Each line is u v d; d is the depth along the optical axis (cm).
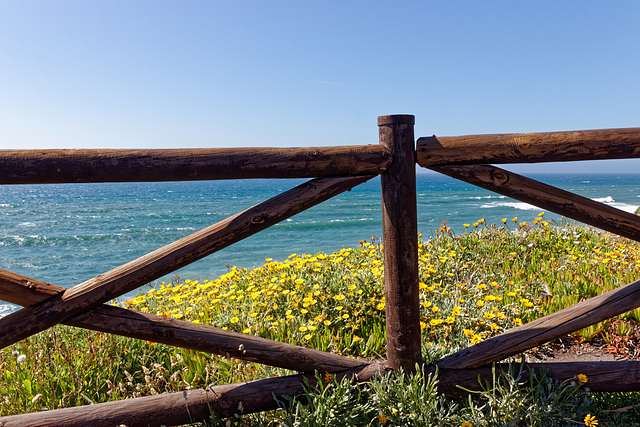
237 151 204
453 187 11888
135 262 200
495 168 217
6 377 269
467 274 467
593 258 542
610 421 217
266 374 271
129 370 294
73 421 207
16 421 204
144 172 196
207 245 203
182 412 219
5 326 189
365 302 381
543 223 691
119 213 5584
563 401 221
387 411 214
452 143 214
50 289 196
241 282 503
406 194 217
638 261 500
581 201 218
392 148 214
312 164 206
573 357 323
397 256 222
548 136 210
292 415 213
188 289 497
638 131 207
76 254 2777
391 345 234
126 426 210
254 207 208
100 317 201
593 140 207
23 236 3550
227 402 223
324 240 2978
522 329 237
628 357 319
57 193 11088
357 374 237
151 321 208
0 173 183
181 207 6394
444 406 233
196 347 216
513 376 231
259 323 344
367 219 4331
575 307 235
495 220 3656
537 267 511
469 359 236
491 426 210
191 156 200
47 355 282
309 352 234
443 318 349
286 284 446
